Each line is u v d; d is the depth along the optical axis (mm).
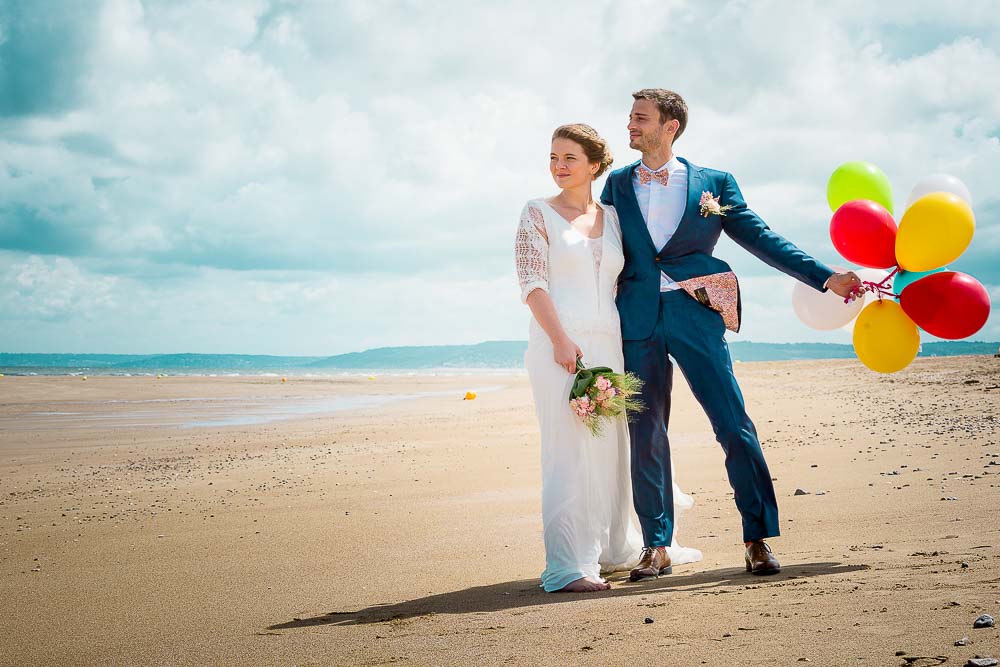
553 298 4164
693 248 4172
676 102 4262
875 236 3982
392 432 14742
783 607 2746
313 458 11180
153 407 24938
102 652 3119
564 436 4027
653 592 3424
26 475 10266
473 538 5441
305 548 5371
